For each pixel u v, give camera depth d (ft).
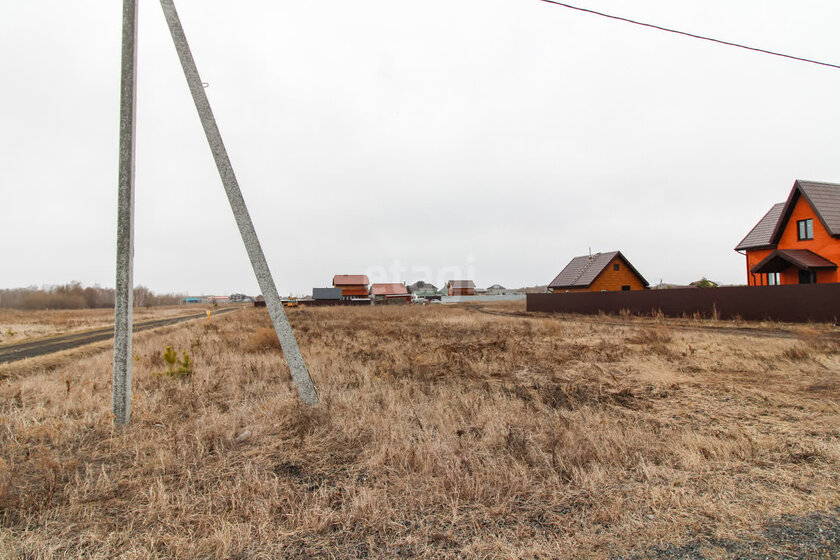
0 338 64.75
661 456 12.94
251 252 19.69
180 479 11.91
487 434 14.97
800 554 7.97
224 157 19.75
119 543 8.88
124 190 17.63
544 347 39.37
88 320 116.37
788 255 72.64
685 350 35.76
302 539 8.98
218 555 8.43
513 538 8.86
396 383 23.63
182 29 19.66
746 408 18.44
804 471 11.74
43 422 16.78
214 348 40.37
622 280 129.49
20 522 9.67
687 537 8.69
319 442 14.76
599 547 8.44
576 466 12.34
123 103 17.79
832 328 51.90
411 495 10.73
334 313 117.50
